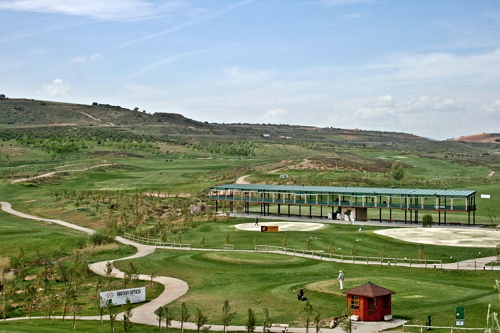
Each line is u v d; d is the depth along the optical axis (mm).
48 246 118125
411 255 98125
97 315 66812
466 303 61781
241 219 151000
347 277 79750
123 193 192250
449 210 134250
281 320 59312
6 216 165250
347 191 149250
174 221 151375
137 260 98375
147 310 66688
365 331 53156
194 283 80750
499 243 105875
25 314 70312
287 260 94000
